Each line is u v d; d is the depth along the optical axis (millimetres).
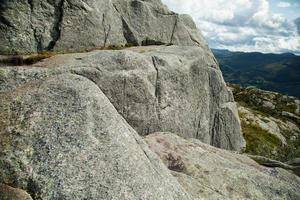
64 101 18438
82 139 16906
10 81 23500
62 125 17250
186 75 35531
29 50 31656
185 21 48750
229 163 27703
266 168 29500
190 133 36688
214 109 42469
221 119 43219
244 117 69625
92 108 18547
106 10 37062
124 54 29750
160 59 33031
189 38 47000
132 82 29453
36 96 18641
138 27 40781
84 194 15062
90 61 28156
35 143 16422
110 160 16641
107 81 27969
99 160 16422
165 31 43688
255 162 31156
